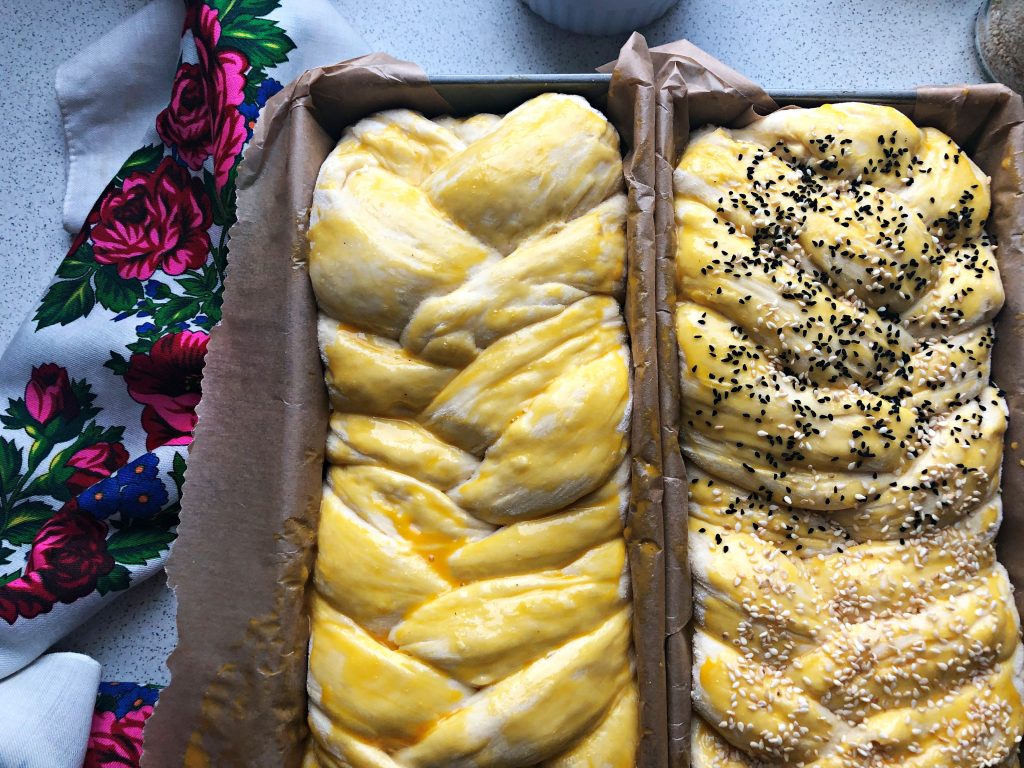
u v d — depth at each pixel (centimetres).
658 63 27
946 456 25
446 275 24
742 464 25
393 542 24
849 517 25
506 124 25
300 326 25
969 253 27
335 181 25
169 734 25
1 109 35
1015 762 26
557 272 24
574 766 24
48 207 35
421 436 25
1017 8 32
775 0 35
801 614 25
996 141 28
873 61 35
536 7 34
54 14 35
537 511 24
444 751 23
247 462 25
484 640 23
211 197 33
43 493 31
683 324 25
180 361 31
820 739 24
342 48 32
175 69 35
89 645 31
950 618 25
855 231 25
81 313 32
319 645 24
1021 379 26
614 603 24
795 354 25
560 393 24
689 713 25
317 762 25
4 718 28
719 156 26
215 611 25
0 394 32
